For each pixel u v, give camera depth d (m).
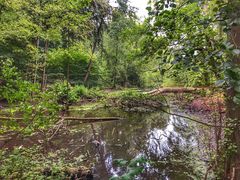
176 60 1.57
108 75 23.44
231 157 3.02
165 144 7.43
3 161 3.73
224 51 1.23
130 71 22.56
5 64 3.46
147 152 6.77
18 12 11.96
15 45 13.70
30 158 4.11
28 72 14.16
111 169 5.47
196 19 1.70
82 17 12.09
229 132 2.91
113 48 21.61
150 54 1.98
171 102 9.18
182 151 6.41
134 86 23.09
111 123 11.01
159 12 1.71
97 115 12.38
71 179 4.46
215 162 3.50
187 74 2.88
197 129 7.10
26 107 3.44
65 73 18.95
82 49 16.97
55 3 11.58
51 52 15.79
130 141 8.06
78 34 15.20
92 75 21.88
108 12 17.67
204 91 3.48
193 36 1.64
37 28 11.98
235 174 2.85
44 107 3.49
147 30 1.94
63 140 7.31
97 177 5.00
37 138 6.31
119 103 13.61
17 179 3.45
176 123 10.33
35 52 13.55
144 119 11.77
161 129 9.66
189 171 4.93
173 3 1.67
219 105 3.43
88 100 15.41
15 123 3.70
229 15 1.25
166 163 5.70
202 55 1.53
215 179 3.58
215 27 1.71
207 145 4.64
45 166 4.04
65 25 12.23
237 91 0.99
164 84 9.41
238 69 1.01
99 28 18.14
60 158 4.84
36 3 11.95
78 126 10.05
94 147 7.12
